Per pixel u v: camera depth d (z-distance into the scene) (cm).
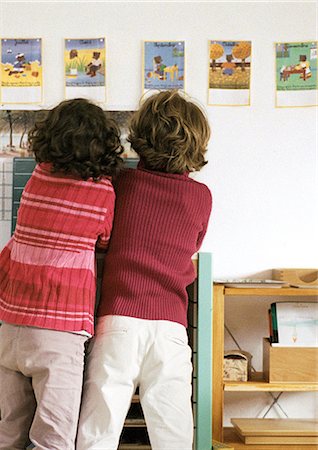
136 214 192
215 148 269
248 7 270
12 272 188
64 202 186
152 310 185
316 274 261
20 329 182
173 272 191
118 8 269
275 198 271
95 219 187
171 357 184
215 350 236
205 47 269
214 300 237
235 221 269
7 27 268
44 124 192
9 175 243
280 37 271
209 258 214
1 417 197
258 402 270
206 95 269
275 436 243
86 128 186
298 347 246
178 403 184
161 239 191
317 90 270
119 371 181
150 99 204
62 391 179
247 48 270
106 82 268
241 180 270
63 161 185
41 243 185
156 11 269
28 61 268
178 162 196
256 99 270
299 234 271
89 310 185
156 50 269
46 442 178
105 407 180
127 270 188
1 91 267
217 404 236
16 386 188
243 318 271
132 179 195
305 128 271
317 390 242
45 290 181
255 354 271
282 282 243
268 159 270
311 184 271
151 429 184
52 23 268
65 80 268
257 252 270
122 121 263
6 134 266
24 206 192
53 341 179
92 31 269
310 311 249
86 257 186
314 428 247
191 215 196
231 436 251
